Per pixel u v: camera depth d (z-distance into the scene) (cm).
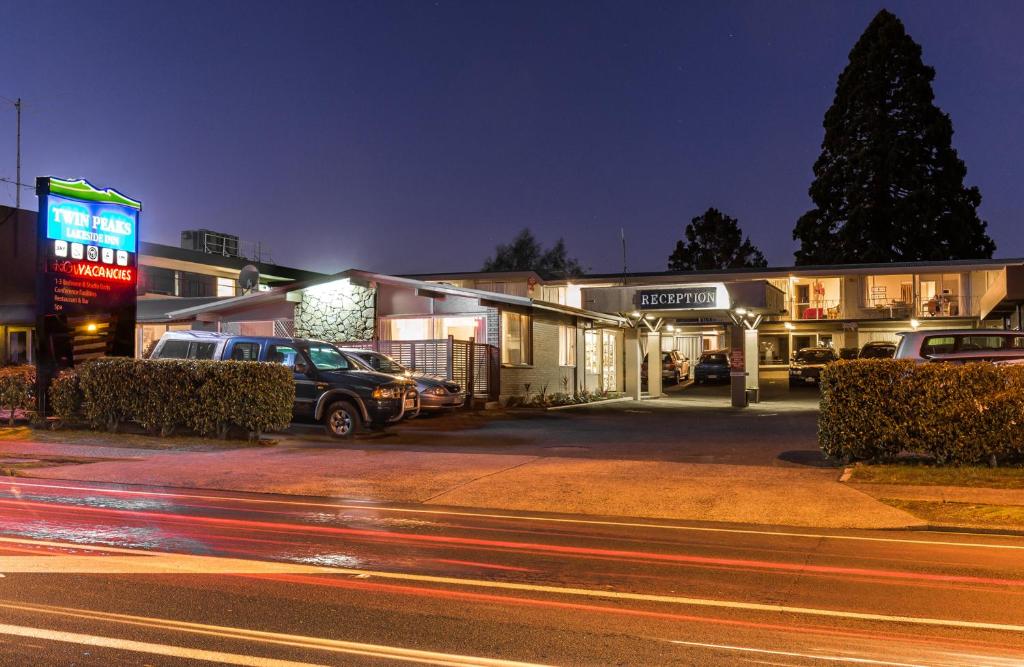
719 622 612
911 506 1079
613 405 2995
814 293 5047
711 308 2805
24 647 544
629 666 519
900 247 6019
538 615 625
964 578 747
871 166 6009
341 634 577
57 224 1920
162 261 3766
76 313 1956
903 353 1758
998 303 2733
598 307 2947
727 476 1283
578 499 1148
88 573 736
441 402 2225
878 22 6231
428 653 539
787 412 2658
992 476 1241
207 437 1764
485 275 5012
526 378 2862
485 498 1168
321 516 1041
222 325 2916
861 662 530
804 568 784
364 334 2745
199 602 649
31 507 1084
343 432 1817
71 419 1875
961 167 6044
